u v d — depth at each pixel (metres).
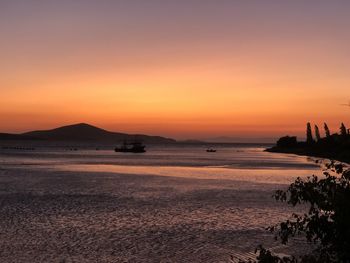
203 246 23.86
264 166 103.12
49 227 27.95
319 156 151.50
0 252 22.08
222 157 165.00
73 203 38.31
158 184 56.59
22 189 48.66
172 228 28.34
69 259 21.16
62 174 71.69
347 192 7.50
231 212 34.62
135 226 28.75
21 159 130.75
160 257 21.78
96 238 25.27
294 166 103.19
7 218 30.67
